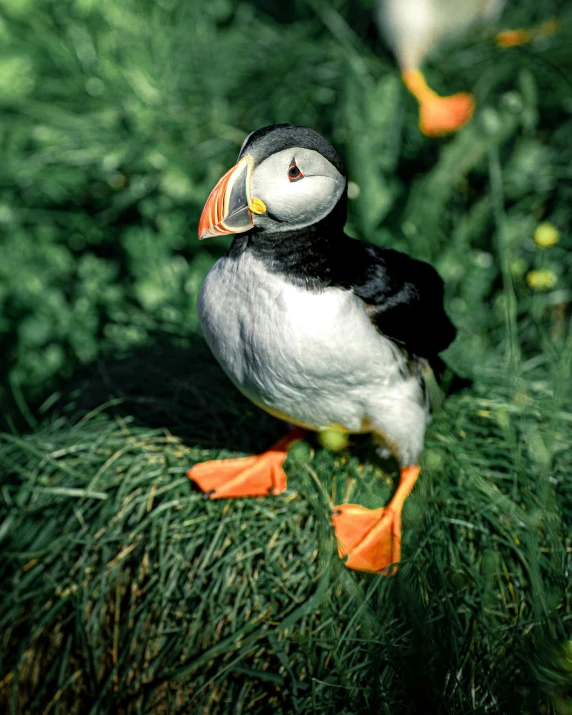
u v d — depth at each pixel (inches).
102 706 103.4
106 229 174.6
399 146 170.1
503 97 167.6
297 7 203.8
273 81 179.8
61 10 189.0
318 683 95.7
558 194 160.9
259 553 104.6
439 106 168.2
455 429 118.1
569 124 167.8
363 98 168.4
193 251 162.9
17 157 178.4
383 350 96.0
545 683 88.0
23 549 113.4
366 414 101.7
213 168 170.7
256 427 121.2
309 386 96.3
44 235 173.8
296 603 100.3
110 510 110.8
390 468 113.9
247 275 93.8
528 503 106.7
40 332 157.9
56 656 107.5
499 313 146.0
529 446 114.3
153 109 174.6
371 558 100.9
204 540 105.7
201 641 101.0
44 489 114.0
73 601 107.0
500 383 128.5
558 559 96.9
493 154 143.9
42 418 146.1
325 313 91.8
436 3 165.5
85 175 177.0
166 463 115.3
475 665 95.6
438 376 110.9
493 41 179.3
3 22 186.1
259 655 99.8
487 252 160.2
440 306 108.2
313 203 89.8
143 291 154.6
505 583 102.7
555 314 150.8
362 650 95.8
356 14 193.9
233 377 101.4
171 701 101.3
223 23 204.4
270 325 92.6
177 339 141.3
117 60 184.7
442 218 160.1
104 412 126.8
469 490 109.3
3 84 181.3
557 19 182.2
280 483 108.3
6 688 109.0
